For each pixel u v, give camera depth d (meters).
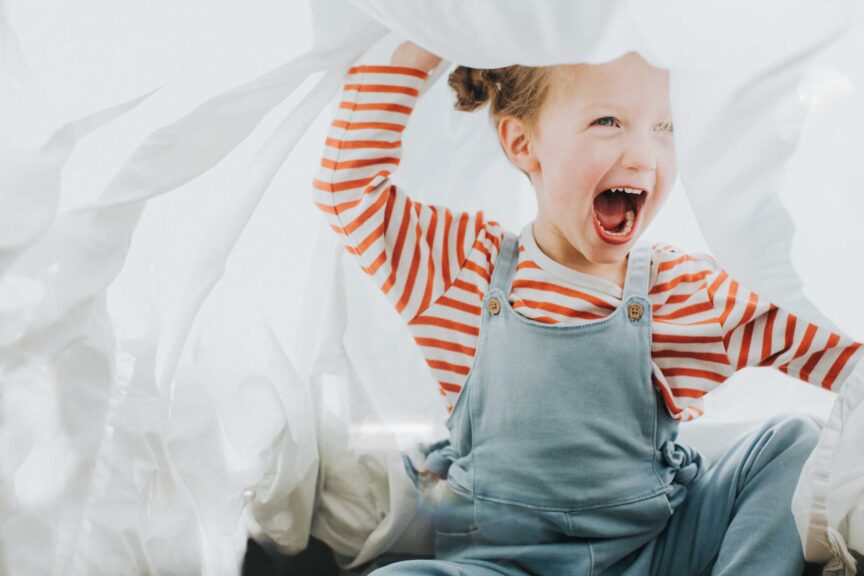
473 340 0.93
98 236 0.75
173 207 0.83
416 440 0.99
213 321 0.88
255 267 0.92
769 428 0.91
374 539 0.93
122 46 0.78
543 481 0.88
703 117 0.72
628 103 0.86
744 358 0.89
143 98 0.76
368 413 0.97
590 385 0.88
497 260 0.94
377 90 0.84
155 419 0.78
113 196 0.74
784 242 0.74
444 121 1.04
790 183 0.75
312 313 0.97
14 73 0.74
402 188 1.06
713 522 0.89
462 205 1.08
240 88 0.76
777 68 0.70
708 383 0.90
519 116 0.92
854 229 0.78
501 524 0.90
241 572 0.91
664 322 0.90
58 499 0.73
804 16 0.69
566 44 0.70
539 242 0.94
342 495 0.96
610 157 0.87
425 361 0.96
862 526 0.81
